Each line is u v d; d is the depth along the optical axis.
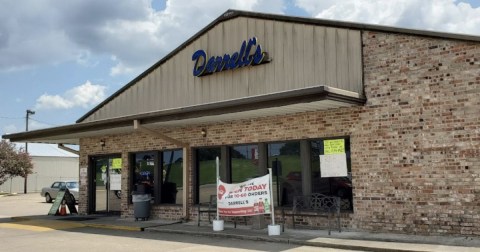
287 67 13.73
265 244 11.17
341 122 12.47
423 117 11.27
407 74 11.57
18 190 48.06
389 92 11.80
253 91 14.43
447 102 10.97
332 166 12.68
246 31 14.79
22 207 25.53
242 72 14.76
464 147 10.70
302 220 13.00
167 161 16.56
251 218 13.95
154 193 16.64
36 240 12.65
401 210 11.44
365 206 11.96
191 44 16.23
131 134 17.48
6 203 29.28
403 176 11.46
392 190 11.59
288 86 13.66
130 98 17.89
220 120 14.55
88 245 11.56
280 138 13.53
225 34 15.35
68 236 13.31
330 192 12.73
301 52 13.48
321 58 13.05
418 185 11.25
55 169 51.03
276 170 13.77
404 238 10.82
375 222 11.78
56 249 11.08
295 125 13.27
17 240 12.74
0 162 42.16
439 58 11.14
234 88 14.91
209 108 12.60
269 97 11.25
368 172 11.97
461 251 9.22
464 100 10.75
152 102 17.16
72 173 52.53
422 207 11.16
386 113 11.80
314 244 10.79
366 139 12.05
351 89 12.38
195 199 15.52
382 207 11.70
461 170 10.70
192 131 15.65
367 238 11.03
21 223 16.78
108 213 18.48
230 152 14.88
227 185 13.05
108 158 18.62
